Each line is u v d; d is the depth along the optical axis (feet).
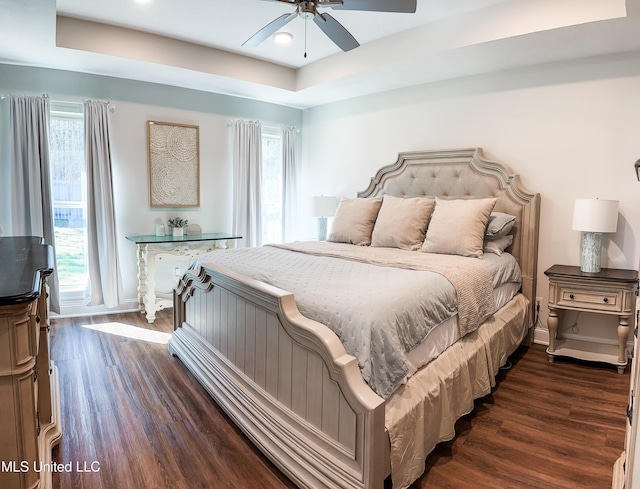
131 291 14.87
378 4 7.29
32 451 4.79
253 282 7.12
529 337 11.67
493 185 12.05
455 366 7.21
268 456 6.43
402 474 5.54
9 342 4.55
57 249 13.71
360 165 16.22
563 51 10.30
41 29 9.66
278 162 18.24
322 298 6.35
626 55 10.13
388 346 5.64
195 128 15.55
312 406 5.94
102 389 8.86
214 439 7.08
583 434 7.25
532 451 6.77
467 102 12.86
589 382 9.34
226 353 8.45
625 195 10.34
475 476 6.16
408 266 8.55
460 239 10.21
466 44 10.16
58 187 13.52
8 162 12.47
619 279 9.41
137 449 6.77
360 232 12.62
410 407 5.80
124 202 14.40
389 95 14.94
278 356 6.64
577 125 10.89
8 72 12.27
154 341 11.82
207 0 9.81
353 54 12.85
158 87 14.69
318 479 5.61
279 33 11.74
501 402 8.42
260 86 14.65
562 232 11.32
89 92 13.46
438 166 13.21
